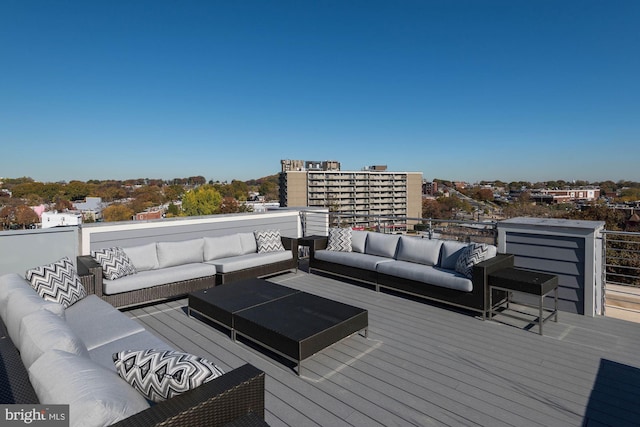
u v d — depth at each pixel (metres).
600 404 2.11
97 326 2.49
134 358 1.37
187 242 4.62
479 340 3.02
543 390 2.26
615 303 4.33
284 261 5.17
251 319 2.73
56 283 2.87
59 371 1.17
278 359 2.69
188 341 3.00
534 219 4.22
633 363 2.61
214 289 3.55
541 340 3.02
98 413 1.02
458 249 4.11
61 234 4.25
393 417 2.00
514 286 3.28
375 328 3.29
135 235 4.95
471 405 2.10
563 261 3.71
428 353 2.79
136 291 3.71
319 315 2.82
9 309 2.07
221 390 1.29
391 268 4.25
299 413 2.04
